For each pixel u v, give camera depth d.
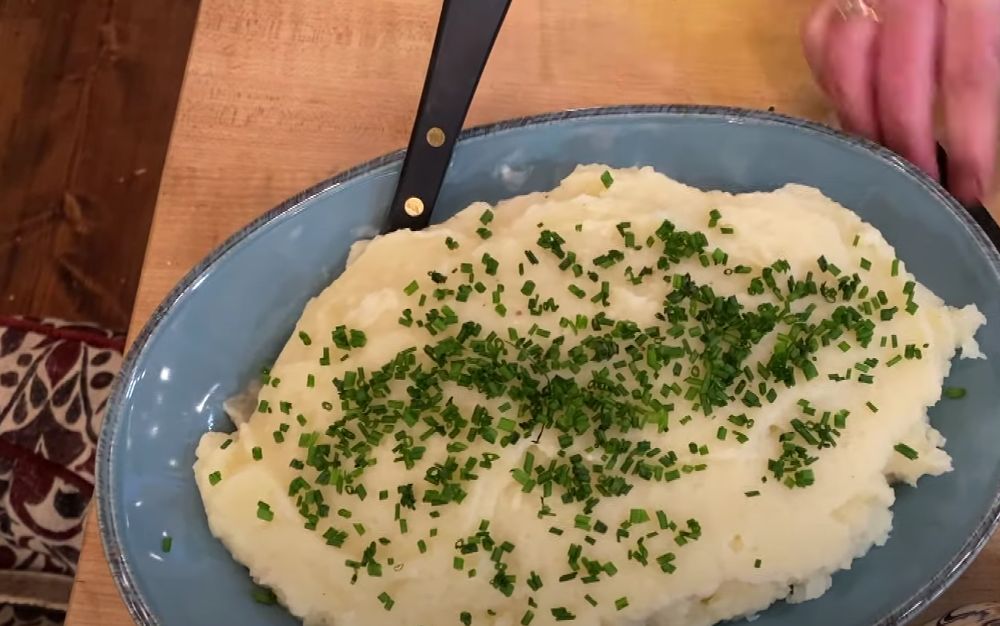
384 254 0.44
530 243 0.44
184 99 0.52
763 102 0.51
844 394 0.40
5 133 0.86
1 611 0.61
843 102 0.47
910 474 0.40
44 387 0.63
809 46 0.49
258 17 0.54
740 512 0.39
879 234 0.43
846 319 0.41
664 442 0.40
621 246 0.44
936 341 0.41
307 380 0.42
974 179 0.46
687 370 0.41
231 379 0.44
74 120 0.86
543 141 0.46
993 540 0.42
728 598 0.39
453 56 0.43
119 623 0.43
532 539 0.39
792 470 0.39
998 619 0.37
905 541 0.40
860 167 0.45
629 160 0.46
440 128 0.44
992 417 0.41
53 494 0.61
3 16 0.90
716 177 0.46
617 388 0.41
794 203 0.44
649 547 0.39
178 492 0.42
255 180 0.50
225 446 0.42
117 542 0.40
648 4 0.53
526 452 0.40
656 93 0.51
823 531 0.39
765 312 0.42
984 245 0.42
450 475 0.40
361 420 0.41
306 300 0.45
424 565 0.39
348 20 0.54
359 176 0.45
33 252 0.82
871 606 0.39
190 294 0.43
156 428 0.42
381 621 0.39
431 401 0.41
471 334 0.42
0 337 0.65
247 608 0.40
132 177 0.84
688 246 0.43
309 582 0.39
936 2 0.46
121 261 0.82
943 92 0.46
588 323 0.42
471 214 0.45
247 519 0.41
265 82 0.52
